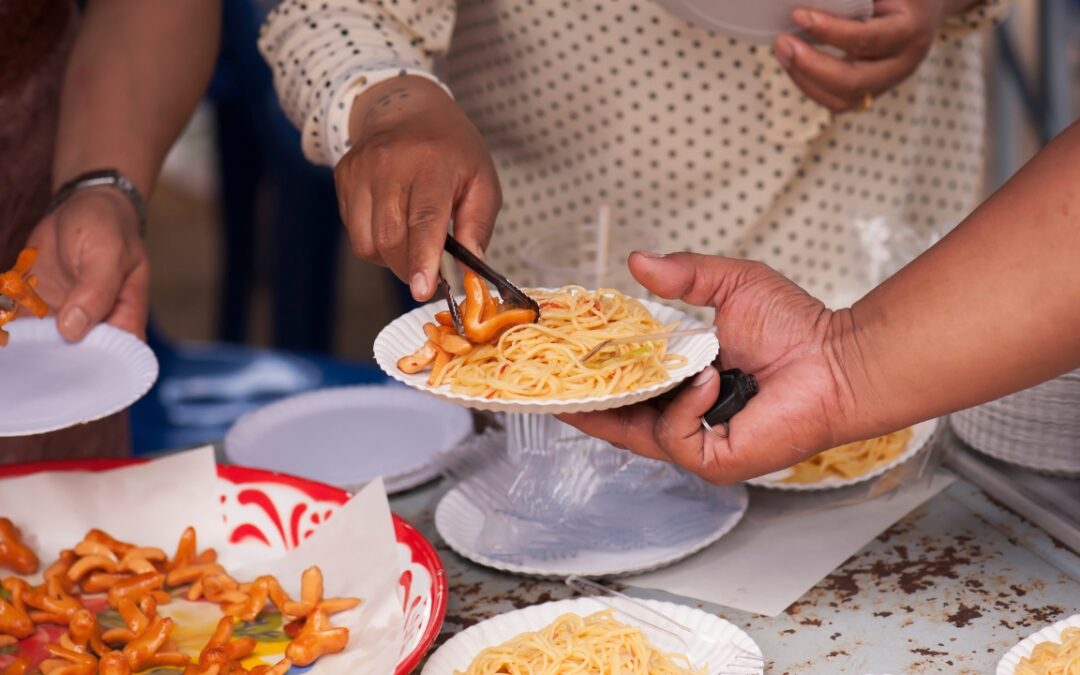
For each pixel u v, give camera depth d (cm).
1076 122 103
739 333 114
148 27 146
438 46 141
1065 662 101
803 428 110
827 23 134
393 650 107
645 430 113
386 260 118
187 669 107
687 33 145
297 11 139
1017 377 104
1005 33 255
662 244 154
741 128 149
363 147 121
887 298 107
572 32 147
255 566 118
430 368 113
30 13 146
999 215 103
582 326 115
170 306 369
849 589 113
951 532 118
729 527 119
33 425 114
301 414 141
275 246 269
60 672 108
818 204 156
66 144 142
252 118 272
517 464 125
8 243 149
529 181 156
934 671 106
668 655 106
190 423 197
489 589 116
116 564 118
